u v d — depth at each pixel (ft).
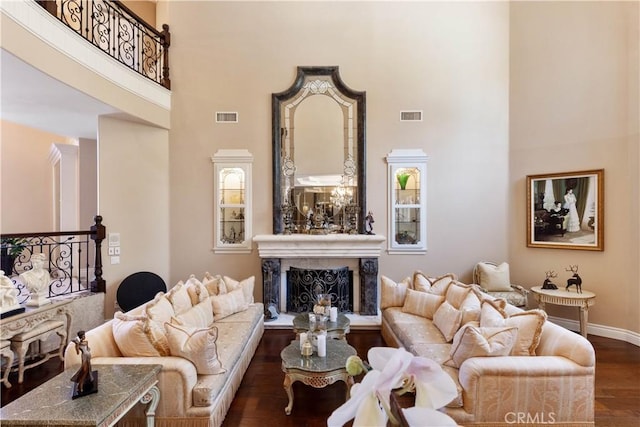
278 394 9.05
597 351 11.65
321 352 8.51
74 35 11.07
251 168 15.85
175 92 15.90
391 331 11.66
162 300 9.47
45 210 20.79
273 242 15.01
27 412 5.18
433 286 12.39
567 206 13.96
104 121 14.21
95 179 18.47
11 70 9.77
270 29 15.99
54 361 11.14
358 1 15.97
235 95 15.96
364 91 15.84
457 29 15.90
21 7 9.16
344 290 15.43
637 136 12.28
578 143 13.73
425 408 2.15
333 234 15.53
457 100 15.88
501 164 15.78
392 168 15.76
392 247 15.70
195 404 7.09
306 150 15.90
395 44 15.93
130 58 14.93
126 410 5.72
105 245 14.15
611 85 12.94
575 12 13.84
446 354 8.54
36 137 20.59
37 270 10.62
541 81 14.75
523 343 7.58
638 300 12.25
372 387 2.12
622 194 12.66
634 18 12.37
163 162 15.62
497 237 15.74
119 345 7.52
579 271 13.70
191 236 15.81
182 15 15.99
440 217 15.80
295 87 15.78
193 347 7.39
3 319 9.10
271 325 14.15
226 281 13.47
